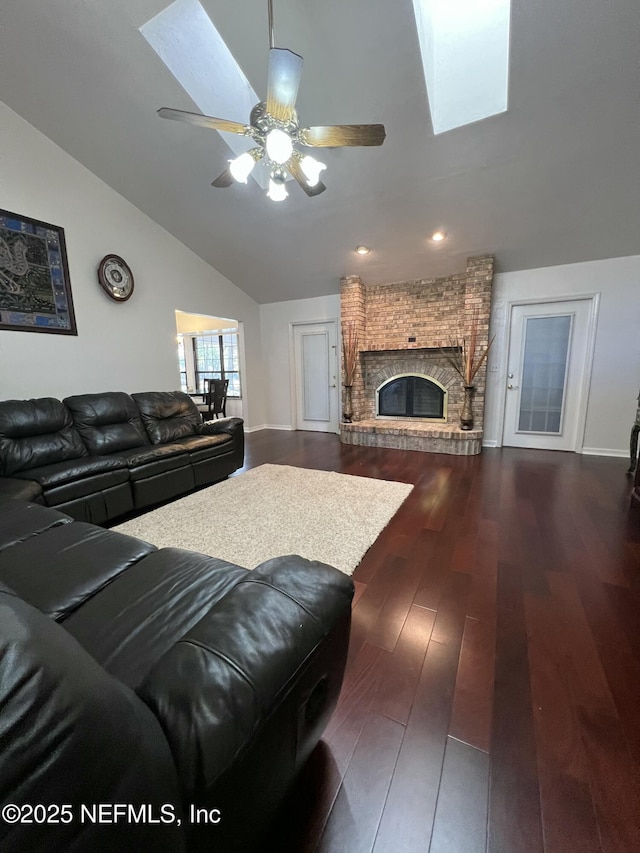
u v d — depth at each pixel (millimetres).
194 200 3854
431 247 4234
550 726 1121
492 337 4633
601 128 2562
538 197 3289
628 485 3242
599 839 852
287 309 6109
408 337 5211
